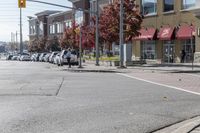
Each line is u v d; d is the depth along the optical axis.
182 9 52.47
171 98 17.14
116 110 13.84
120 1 47.06
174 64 49.50
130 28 51.22
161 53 56.94
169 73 34.97
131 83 24.92
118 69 41.62
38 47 118.12
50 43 111.19
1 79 28.52
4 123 11.39
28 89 20.92
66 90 20.42
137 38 59.09
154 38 56.34
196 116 12.72
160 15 56.25
